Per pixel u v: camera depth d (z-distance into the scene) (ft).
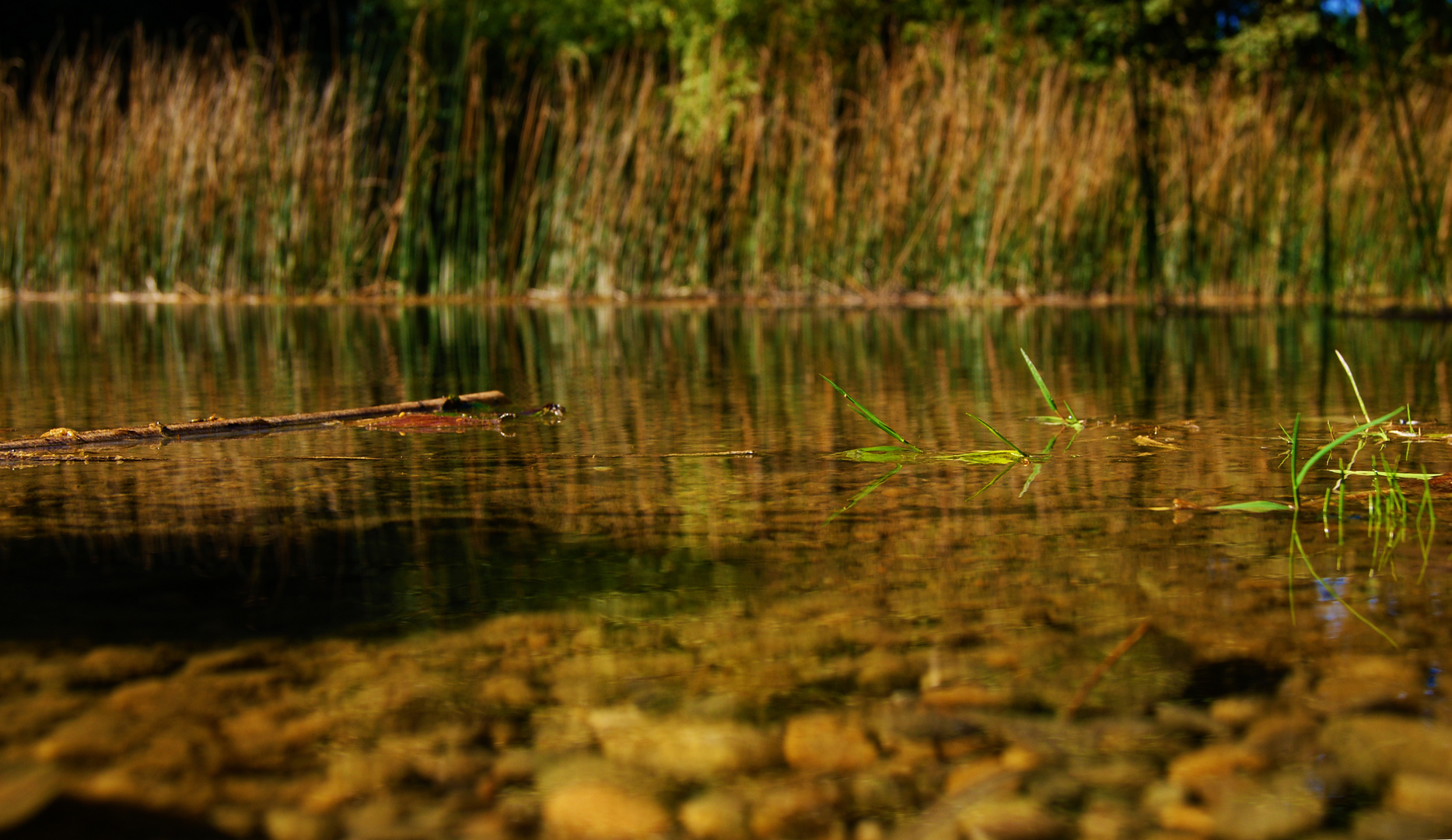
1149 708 2.55
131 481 5.01
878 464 5.45
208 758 2.30
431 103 26.50
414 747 2.37
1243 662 2.79
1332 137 23.12
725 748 2.38
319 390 8.84
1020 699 2.60
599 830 2.08
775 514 4.36
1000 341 13.75
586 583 3.45
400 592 3.35
